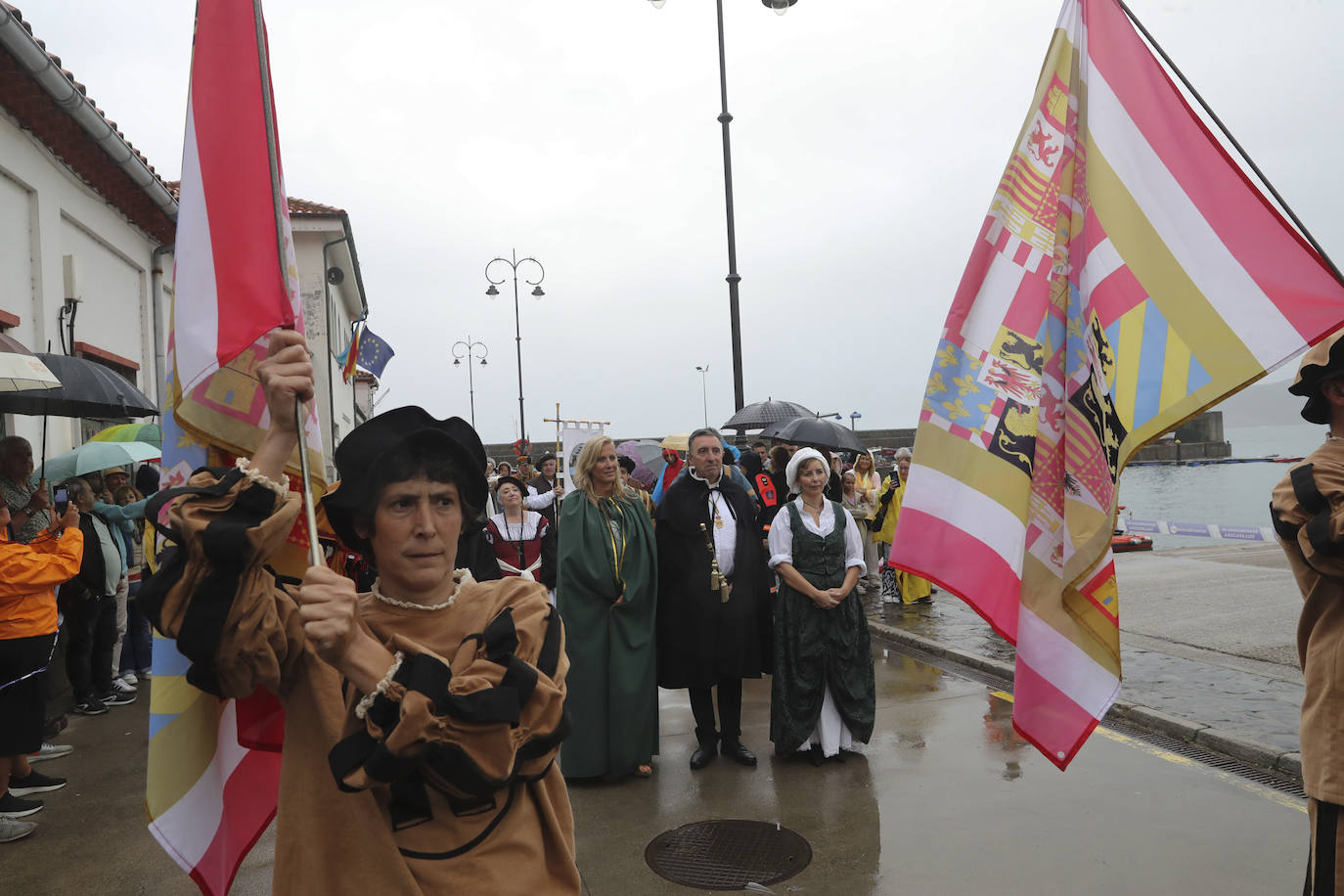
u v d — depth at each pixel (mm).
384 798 1464
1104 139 2619
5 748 4395
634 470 10266
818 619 5070
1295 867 3635
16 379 4930
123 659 7328
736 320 12445
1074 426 2582
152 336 10992
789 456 9227
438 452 1527
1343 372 2295
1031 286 2688
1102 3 2650
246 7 1856
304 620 1361
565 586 4926
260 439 1887
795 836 4125
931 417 2736
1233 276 2414
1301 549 2242
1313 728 2275
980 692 6531
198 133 1818
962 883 3598
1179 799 4359
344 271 23453
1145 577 10477
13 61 6855
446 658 1491
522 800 1552
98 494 6902
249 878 3875
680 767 5184
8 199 7707
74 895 3781
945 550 2668
